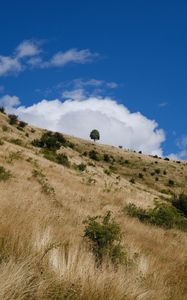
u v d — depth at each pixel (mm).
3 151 35781
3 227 6887
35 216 9164
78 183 32031
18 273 4816
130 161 118938
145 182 99875
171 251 11711
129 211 20953
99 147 128750
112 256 8156
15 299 4391
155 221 19891
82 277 5613
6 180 18844
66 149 62500
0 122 63062
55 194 19047
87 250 8070
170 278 8344
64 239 8039
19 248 6074
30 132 68688
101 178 46938
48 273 5418
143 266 8195
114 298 5434
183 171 119500
